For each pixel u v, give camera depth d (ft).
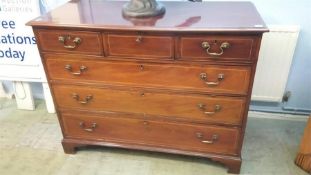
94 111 5.00
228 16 4.21
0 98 7.50
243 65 3.95
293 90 6.06
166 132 4.93
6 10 5.78
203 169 5.18
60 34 4.23
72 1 5.31
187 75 4.21
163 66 4.20
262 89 5.94
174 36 3.87
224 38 3.76
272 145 5.69
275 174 5.02
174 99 4.51
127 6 4.47
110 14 4.48
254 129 6.13
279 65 5.60
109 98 4.77
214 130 4.69
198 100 4.43
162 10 4.45
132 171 5.18
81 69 4.53
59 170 5.25
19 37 6.02
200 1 5.08
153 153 5.57
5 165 5.39
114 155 5.56
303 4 5.16
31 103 6.93
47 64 4.63
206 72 4.12
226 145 4.81
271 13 5.37
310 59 5.65
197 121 4.66
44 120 6.64
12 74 6.46
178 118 4.71
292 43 5.35
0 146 5.86
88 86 4.71
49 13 4.60
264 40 5.40
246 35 3.69
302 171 5.08
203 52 3.93
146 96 4.60
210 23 3.89
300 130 6.07
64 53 4.42
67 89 4.84
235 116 4.45
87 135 5.36
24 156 5.60
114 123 5.06
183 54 4.01
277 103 6.27
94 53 4.30
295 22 5.37
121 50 4.17
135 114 4.85
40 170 5.26
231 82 4.14
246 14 4.29
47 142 5.95
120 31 3.97
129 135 5.16
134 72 4.37
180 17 4.23
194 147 4.99
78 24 4.04
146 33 3.92
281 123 6.29
